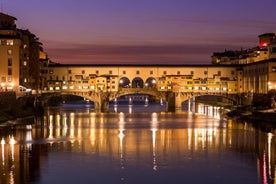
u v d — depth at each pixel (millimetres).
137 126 140000
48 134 117375
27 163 79125
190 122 154375
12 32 188125
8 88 184250
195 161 81562
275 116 149500
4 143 100875
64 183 67062
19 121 152375
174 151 91500
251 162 81000
